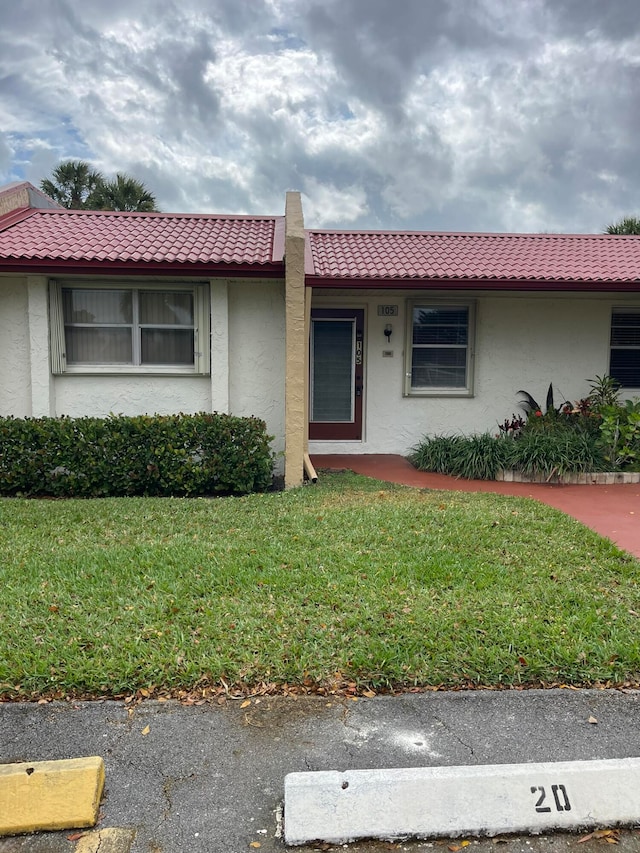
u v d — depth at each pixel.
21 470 7.95
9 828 2.50
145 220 10.31
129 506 7.15
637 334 10.90
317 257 9.82
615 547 5.64
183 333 9.14
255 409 9.20
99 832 2.50
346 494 7.77
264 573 4.86
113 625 4.04
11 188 10.66
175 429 8.08
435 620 4.08
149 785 2.74
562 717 3.24
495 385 10.76
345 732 3.09
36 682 3.43
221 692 3.39
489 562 5.21
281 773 2.82
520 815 2.56
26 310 8.80
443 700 3.37
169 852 2.41
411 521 6.34
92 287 8.85
